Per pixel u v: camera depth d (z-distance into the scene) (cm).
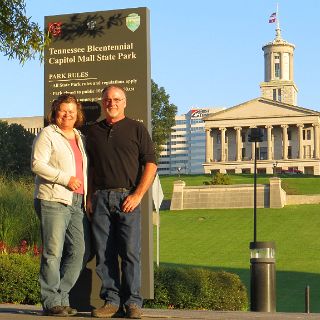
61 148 827
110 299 833
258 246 1467
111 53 965
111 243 836
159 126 11950
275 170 13412
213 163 15388
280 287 3731
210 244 5812
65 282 849
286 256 5144
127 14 962
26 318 793
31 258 1489
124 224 822
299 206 8556
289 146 15450
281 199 8519
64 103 836
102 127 840
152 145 838
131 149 829
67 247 850
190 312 1043
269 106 15325
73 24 977
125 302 823
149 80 961
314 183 10200
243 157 15575
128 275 820
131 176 828
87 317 820
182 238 6178
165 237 6259
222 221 7381
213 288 1659
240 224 7088
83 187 836
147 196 948
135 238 823
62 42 978
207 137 15575
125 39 961
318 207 8350
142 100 954
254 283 1469
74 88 973
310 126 15275
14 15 1320
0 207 1970
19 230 1945
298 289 3647
